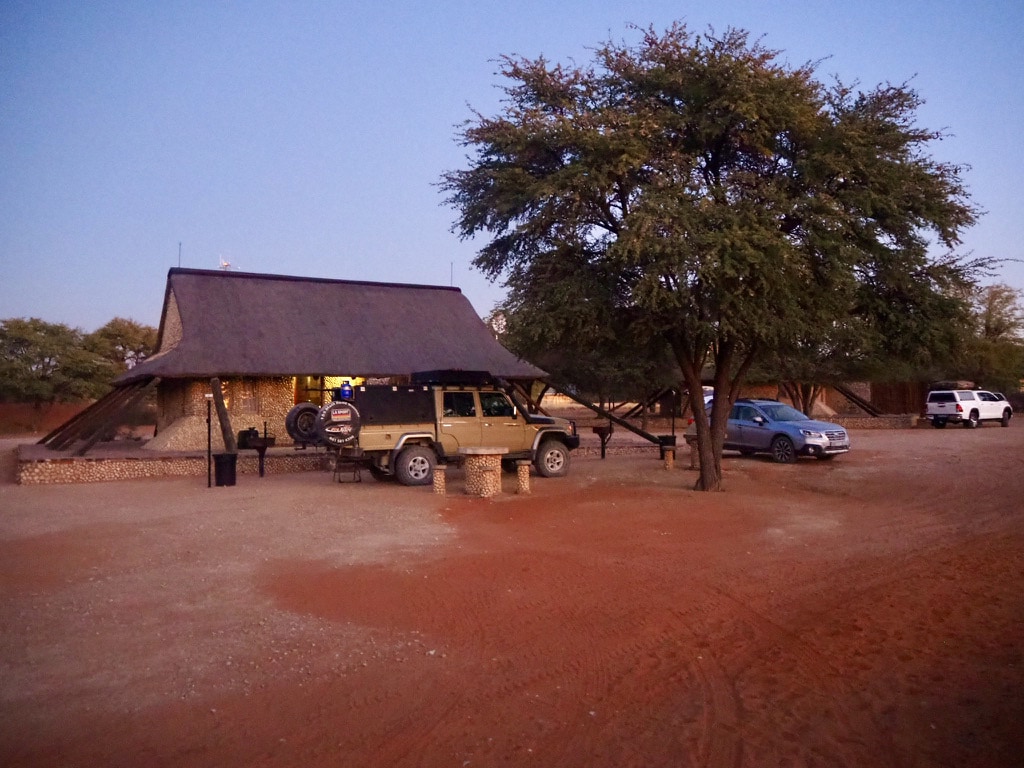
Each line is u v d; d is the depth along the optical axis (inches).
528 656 288.5
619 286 649.6
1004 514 576.1
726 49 616.1
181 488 725.9
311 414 922.1
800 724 229.8
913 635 307.1
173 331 1202.0
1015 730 223.8
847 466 889.5
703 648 296.4
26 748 214.4
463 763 207.6
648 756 210.5
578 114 621.0
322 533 498.6
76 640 299.7
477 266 728.3
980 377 1943.9
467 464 650.2
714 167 658.2
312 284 1245.7
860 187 613.0
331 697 250.1
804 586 380.5
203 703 244.4
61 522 542.3
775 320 590.2
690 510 582.2
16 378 1774.1
